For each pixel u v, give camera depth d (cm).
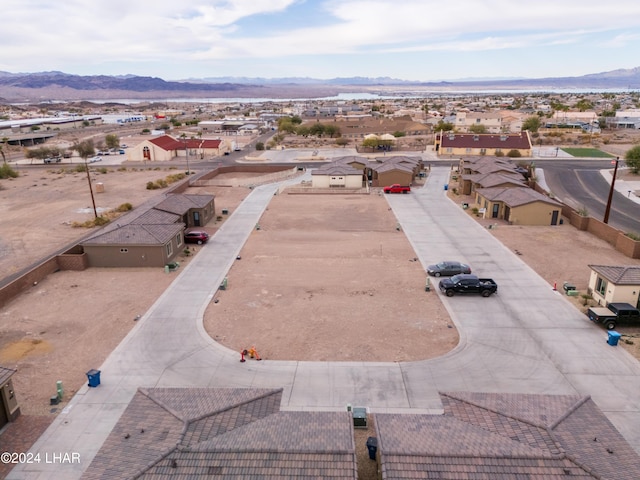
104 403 2375
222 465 1545
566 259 4391
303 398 2384
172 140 12425
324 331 3081
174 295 3672
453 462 1546
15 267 4466
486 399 1938
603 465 1557
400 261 4378
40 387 2516
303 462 1553
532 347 2859
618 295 3169
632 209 6241
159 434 1695
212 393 1973
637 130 16775
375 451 1944
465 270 3962
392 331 3072
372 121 18312
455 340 2948
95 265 4316
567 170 9044
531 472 1512
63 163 11144
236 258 4516
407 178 7750
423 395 2409
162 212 5059
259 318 3275
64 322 3247
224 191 7719
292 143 14800
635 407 2308
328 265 4300
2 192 7831
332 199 7088
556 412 1812
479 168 7575
